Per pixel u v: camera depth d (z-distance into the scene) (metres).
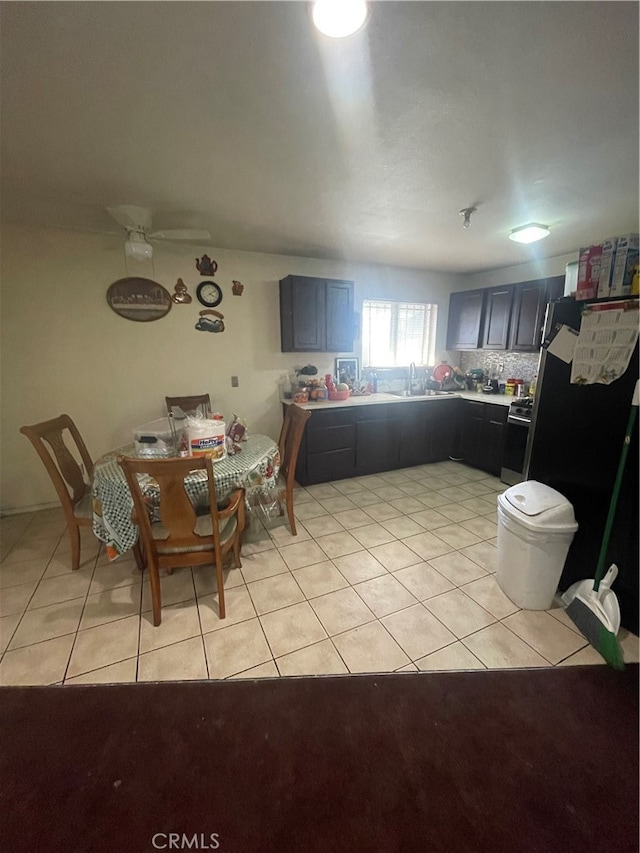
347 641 1.77
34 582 2.22
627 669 1.61
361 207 2.45
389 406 4.03
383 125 1.54
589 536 1.97
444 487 3.72
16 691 1.53
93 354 3.16
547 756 1.28
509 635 1.80
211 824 1.11
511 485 3.75
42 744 1.33
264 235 3.05
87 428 3.24
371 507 3.26
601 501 1.90
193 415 2.88
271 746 1.32
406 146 1.71
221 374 3.66
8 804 1.17
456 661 1.66
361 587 2.17
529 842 1.06
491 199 2.33
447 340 4.88
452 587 2.16
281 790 1.19
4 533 2.81
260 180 2.05
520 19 1.03
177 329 3.41
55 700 1.49
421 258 3.88
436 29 1.05
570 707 1.45
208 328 3.53
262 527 2.90
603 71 1.23
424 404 4.23
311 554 2.52
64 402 3.14
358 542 2.67
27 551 2.56
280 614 1.95
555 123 1.54
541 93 1.34
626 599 1.82
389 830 1.09
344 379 4.31
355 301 4.22
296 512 3.17
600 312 1.81
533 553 1.88
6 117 1.47
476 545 2.62
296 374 4.02
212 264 3.43
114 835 1.09
